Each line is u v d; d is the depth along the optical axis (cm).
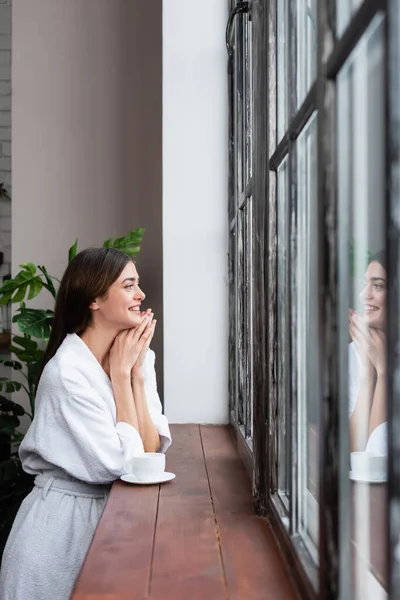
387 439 52
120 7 312
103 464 186
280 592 100
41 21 312
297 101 107
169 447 217
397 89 50
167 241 258
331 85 74
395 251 50
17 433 292
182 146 258
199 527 133
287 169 114
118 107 312
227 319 258
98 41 313
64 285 207
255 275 143
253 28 153
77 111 313
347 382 72
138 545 122
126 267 204
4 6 347
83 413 189
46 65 312
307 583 89
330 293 72
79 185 312
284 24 122
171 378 258
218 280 258
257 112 143
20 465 283
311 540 98
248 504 151
